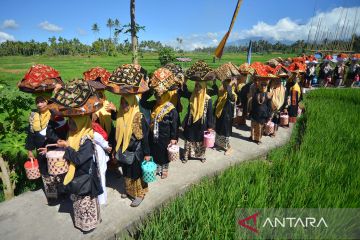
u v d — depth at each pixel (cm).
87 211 378
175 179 548
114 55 10481
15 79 2953
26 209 444
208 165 615
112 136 517
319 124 848
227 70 638
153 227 371
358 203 408
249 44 992
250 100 812
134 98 419
